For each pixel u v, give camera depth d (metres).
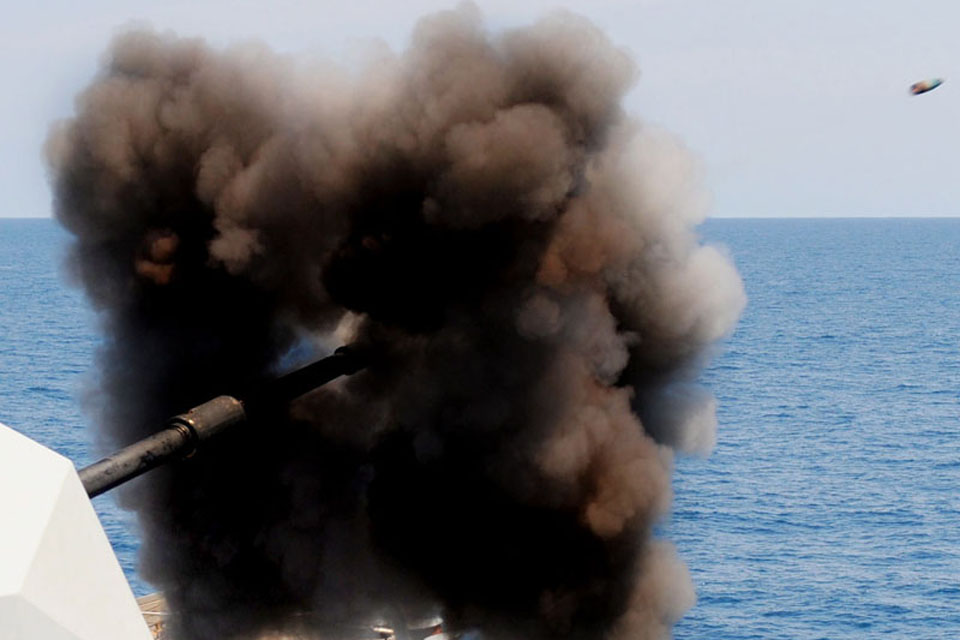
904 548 158.38
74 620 52.28
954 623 133.62
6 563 50.97
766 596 140.12
